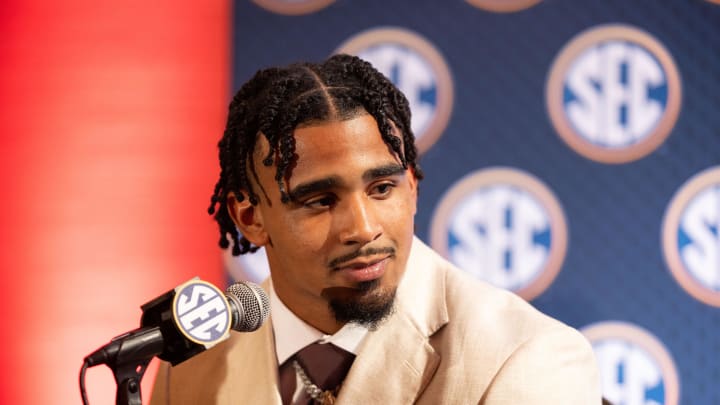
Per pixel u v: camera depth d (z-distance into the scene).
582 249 5.28
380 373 2.14
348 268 1.92
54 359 5.47
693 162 5.26
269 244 2.11
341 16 5.37
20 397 5.47
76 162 5.48
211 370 2.46
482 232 5.29
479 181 5.29
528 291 5.28
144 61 5.48
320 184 1.88
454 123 5.29
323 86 1.96
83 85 5.48
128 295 5.48
